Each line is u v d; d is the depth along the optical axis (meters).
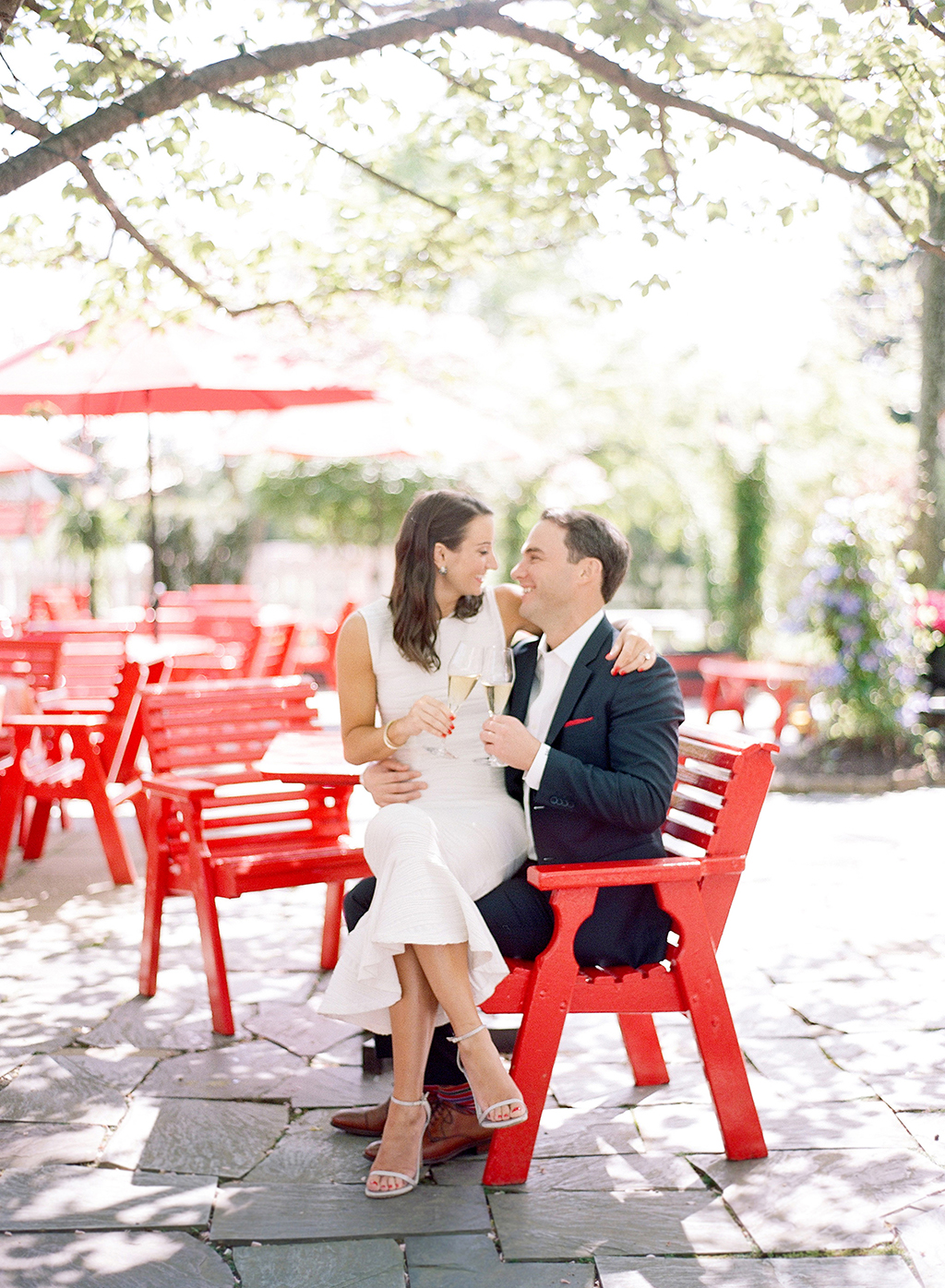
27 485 16.58
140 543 15.38
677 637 13.38
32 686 5.64
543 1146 2.89
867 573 8.04
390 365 7.03
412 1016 2.65
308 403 6.75
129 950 4.36
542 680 3.05
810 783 7.63
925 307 8.91
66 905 4.94
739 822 2.79
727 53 3.99
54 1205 2.58
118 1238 2.46
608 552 2.92
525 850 3.04
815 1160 2.79
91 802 5.20
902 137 4.20
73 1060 3.36
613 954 2.82
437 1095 2.91
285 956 4.29
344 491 13.46
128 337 6.20
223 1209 2.58
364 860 3.70
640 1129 2.97
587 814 2.82
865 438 13.14
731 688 9.58
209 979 3.59
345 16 4.11
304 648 9.90
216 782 3.96
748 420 12.95
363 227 5.16
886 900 5.05
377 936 2.58
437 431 7.24
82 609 10.40
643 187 4.31
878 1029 3.61
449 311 17.59
